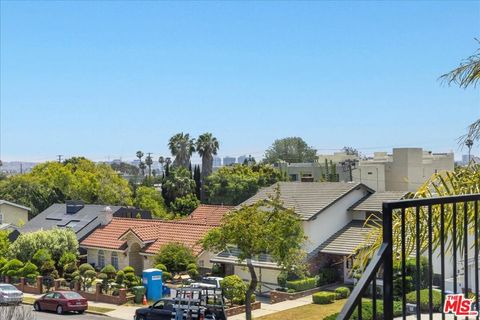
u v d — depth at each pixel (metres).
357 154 103.62
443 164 62.91
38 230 47.00
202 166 86.81
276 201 29.05
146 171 162.62
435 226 7.39
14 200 70.62
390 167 64.06
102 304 34.81
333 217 38.28
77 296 32.88
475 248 5.22
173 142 87.44
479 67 8.43
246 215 27.84
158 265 37.75
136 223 46.03
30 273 40.16
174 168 77.44
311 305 31.70
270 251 27.62
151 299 35.19
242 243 27.36
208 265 40.19
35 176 79.44
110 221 47.41
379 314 15.22
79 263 44.62
